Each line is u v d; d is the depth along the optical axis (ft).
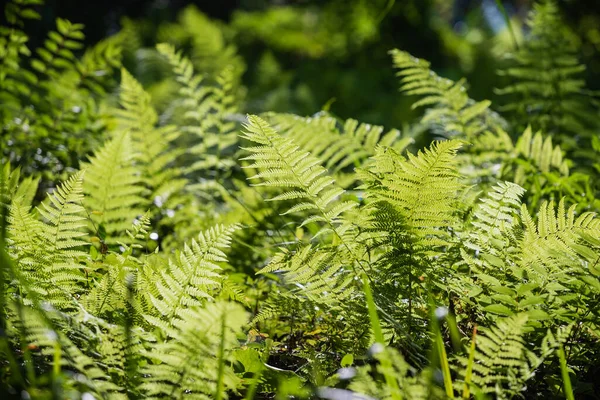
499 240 9.11
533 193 11.65
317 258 9.06
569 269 8.88
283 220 11.47
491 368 7.88
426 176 8.87
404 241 9.01
